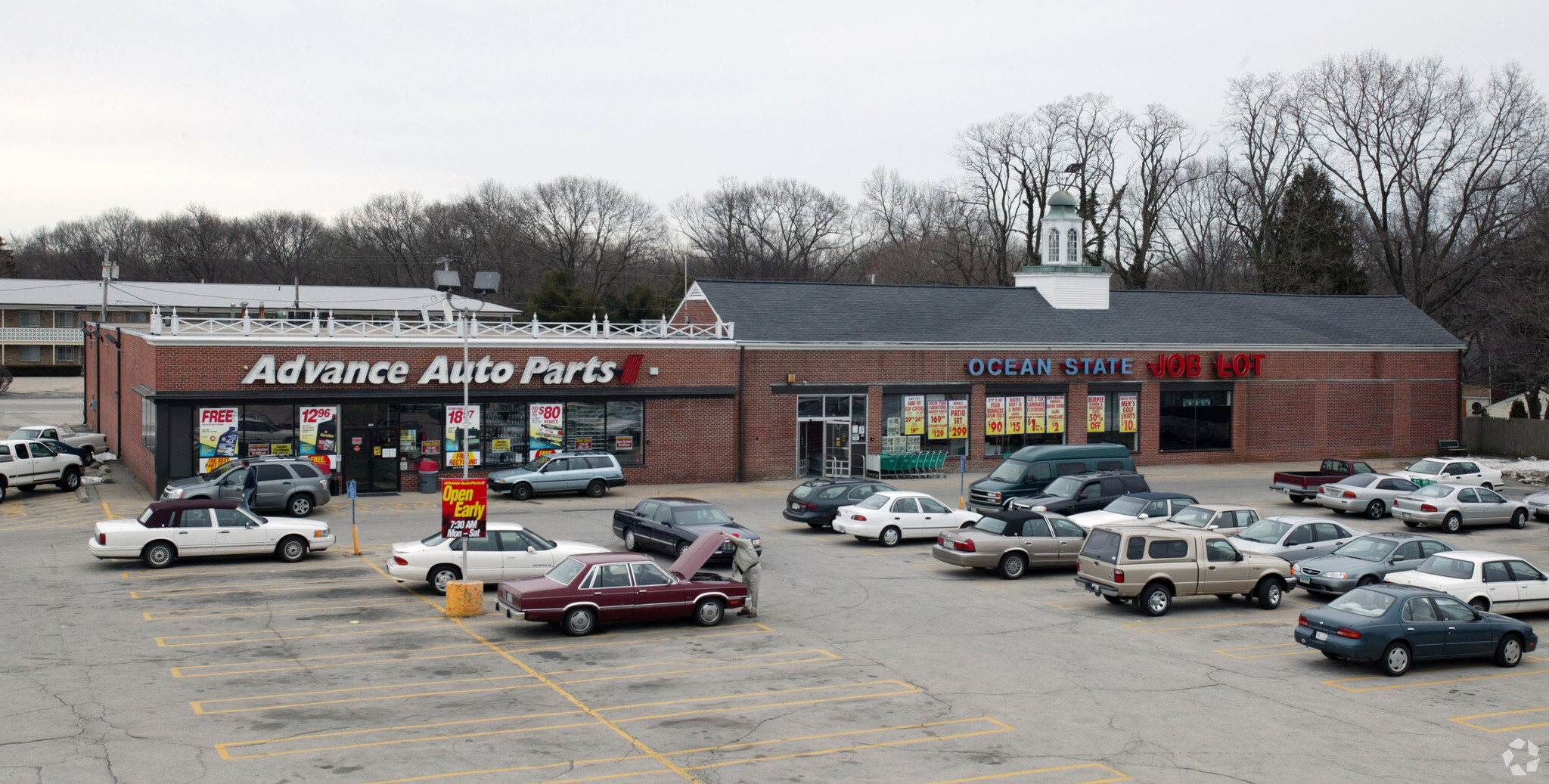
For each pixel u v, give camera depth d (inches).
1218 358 2049.7
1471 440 2409.0
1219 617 913.5
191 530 1033.5
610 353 1656.0
